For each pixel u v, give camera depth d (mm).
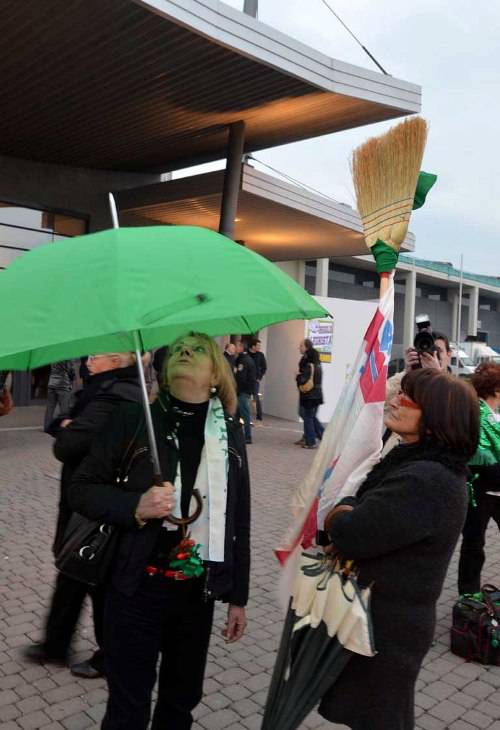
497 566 5277
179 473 2061
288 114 10656
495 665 3635
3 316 1604
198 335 2203
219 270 1752
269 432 12523
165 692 2197
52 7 7332
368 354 2170
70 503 2057
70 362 9812
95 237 1775
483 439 3727
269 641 3824
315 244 16797
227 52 8406
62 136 12109
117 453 2059
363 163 2373
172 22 7543
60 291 1600
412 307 39469
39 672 3297
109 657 2041
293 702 1898
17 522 5820
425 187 2426
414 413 1912
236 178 11305
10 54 8578
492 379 3836
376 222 2330
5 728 2842
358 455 2129
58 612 3285
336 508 1970
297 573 1989
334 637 1863
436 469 1797
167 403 2129
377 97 9805
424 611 1828
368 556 1797
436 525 1766
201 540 2074
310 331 14281
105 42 8188
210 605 2170
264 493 7496
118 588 2002
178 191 12570
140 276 1611
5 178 13484
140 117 10977
